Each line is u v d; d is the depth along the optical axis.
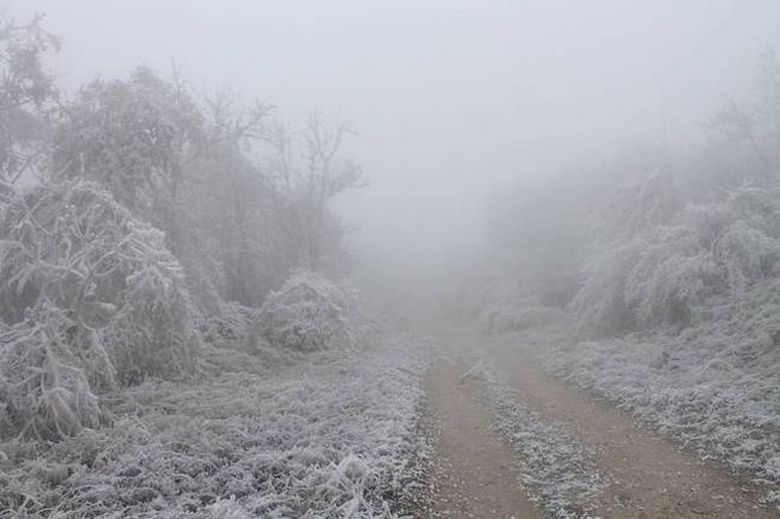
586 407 11.88
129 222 12.84
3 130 16.72
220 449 9.02
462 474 8.65
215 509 6.71
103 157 16.17
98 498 7.54
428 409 12.47
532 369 16.73
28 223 12.20
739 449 8.36
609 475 8.23
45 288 11.88
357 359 18.38
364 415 10.92
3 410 9.62
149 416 10.75
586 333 19.83
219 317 19.48
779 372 10.77
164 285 12.31
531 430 10.52
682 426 9.68
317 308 20.58
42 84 16.12
